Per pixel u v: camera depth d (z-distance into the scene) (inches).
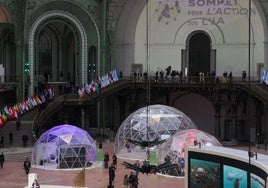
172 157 1483.8
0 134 1822.1
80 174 1284.4
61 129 1631.4
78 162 1571.1
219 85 1953.7
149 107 1791.3
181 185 1341.0
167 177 1445.6
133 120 1764.3
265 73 1891.0
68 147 1568.7
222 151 953.5
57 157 1562.5
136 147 1718.8
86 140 1612.9
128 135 1742.1
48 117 1882.4
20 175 1439.5
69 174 1478.8
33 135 1822.1
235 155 911.7
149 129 1710.1
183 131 1577.3
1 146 1753.2
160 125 1724.9
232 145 1967.3
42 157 1577.3
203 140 1513.3
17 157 1649.9
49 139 1590.8
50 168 1553.9
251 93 1903.3
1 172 1475.1
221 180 940.6
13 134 1823.3
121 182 1365.7
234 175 912.3
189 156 1009.5
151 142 1368.1
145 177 1443.2
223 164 937.5
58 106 1908.2
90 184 1344.7
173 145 1509.6
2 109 1958.7
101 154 1658.5
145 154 1692.9
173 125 1734.7
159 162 1519.4
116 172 1502.2
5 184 1326.3
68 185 1320.1
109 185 1284.4
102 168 1571.1
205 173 976.9
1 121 1727.4
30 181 1248.2
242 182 892.6
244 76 1943.9
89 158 1598.2
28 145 1795.0
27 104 1857.8
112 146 1925.4
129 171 1515.7
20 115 1878.7
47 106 1894.7
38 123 1852.9
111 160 1676.9
